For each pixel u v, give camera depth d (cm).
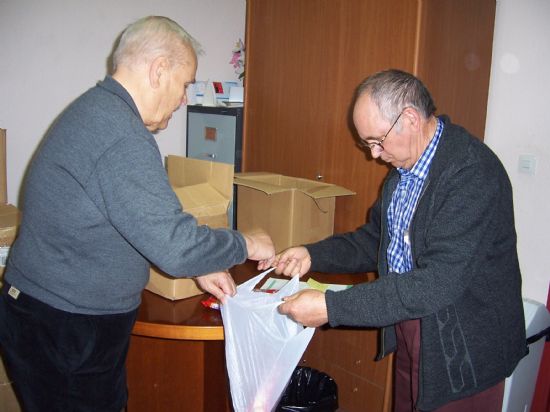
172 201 97
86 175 95
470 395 121
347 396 212
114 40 231
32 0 207
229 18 269
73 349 107
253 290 141
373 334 198
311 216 179
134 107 103
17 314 108
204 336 126
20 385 112
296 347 114
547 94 196
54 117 221
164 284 140
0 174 196
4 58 205
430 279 106
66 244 102
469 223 108
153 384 172
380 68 176
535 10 195
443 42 176
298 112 208
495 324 122
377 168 183
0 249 160
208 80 266
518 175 207
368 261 155
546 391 200
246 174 201
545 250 203
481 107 207
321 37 194
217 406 181
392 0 170
